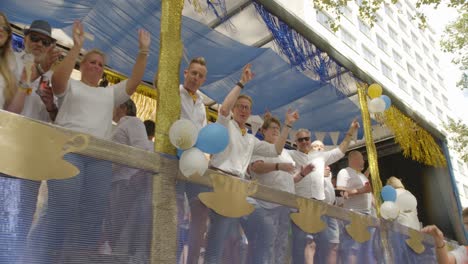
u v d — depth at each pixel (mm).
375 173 5043
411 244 4723
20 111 2260
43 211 1777
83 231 1889
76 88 2598
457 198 7160
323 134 7113
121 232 2037
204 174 2561
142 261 2070
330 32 18422
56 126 1934
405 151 6395
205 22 4527
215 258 2457
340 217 3760
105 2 4203
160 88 2555
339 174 4965
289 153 4570
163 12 2764
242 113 3398
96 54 2838
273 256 2867
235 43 4746
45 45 2932
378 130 7414
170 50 2689
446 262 3197
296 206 3264
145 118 6312
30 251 1686
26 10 4293
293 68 5332
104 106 2672
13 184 1720
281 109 6414
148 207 2199
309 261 3180
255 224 2834
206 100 6969
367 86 5656
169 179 2355
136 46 4777
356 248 3805
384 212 4410
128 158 2189
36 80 2783
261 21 4594
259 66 5305
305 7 15930
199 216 2449
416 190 7930
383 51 26031
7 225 1650
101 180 2033
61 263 1772
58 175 1871
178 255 2252
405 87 27828
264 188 3010
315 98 6141
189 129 2340
